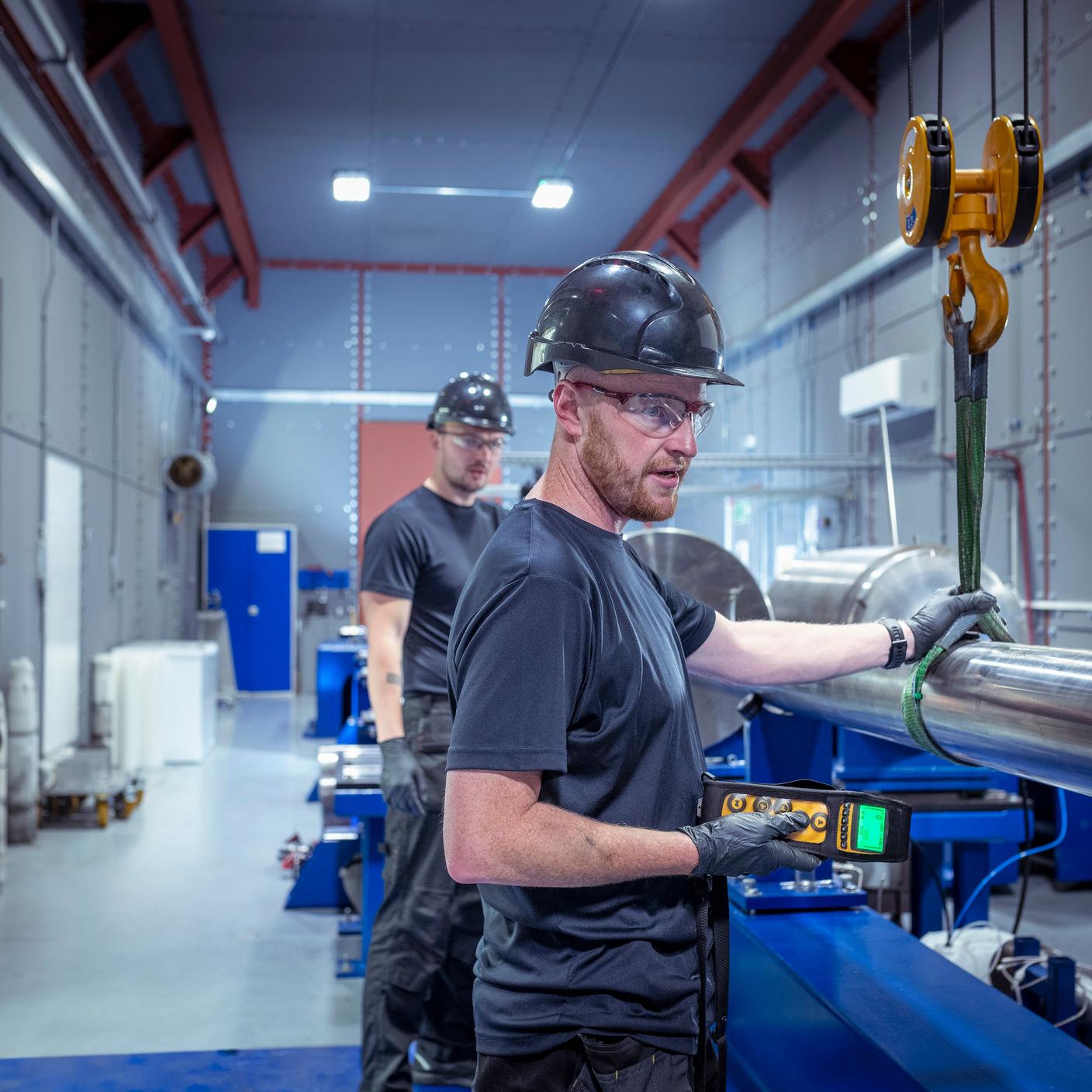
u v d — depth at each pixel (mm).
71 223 6562
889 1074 1544
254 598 12367
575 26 6965
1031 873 4789
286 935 3963
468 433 2559
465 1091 2561
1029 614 5391
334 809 2744
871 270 7059
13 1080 2740
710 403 1235
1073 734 1146
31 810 5328
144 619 9484
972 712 1354
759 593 2670
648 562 2656
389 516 2576
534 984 1164
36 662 6125
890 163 6945
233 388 12375
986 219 1388
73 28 6477
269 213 10680
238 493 12414
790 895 2246
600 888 1164
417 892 2424
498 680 1078
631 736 1166
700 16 6875
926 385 6359
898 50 6785
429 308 12578
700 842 1140
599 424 1185
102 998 3338
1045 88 5211
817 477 8125
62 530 6738
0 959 3686
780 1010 1964
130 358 8820
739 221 9992
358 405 12562
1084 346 5016
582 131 8633
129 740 7461
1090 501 4973
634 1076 1150
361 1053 2865
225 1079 2748
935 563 2398
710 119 8445
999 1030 1644
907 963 1935
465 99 8039
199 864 4941
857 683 1719
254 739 8914
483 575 1153
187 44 6969
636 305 1162
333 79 7699
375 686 2475
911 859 3180
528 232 11281
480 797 1068
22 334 5840
